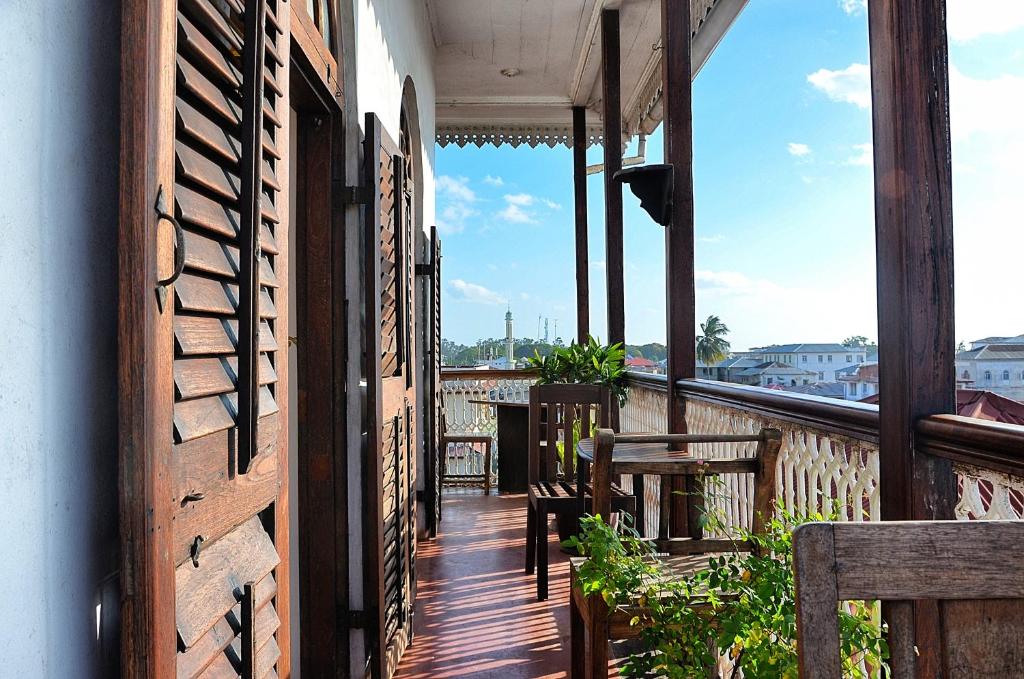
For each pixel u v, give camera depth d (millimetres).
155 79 947
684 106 3764
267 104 1503
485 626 3525
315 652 2646
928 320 1498
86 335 971
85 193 972
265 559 1389
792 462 2299
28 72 847
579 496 3885
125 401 928
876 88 1588
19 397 823
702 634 1743
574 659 2562
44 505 868
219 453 1186
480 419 8062
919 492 1478
